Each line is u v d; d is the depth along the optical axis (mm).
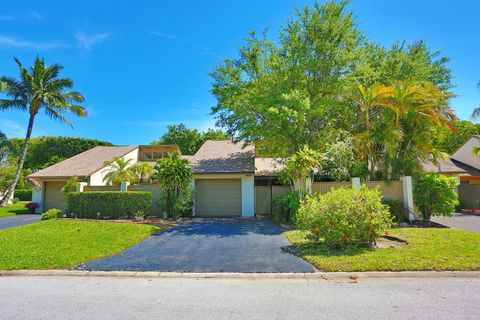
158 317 4223
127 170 22016
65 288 5680
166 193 16062
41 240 9469
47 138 45250
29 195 33062
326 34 16078
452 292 5148
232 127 18594
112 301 4930
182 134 44844
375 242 8406
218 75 18234
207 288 5609
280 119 15188
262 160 22016
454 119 15812
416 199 13602
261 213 18422
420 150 15891
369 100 15375
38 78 24062
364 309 4426
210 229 12711
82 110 25656
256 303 4754
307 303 4719
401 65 18734
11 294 5332
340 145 15180
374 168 16078
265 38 17516
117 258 7902
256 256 7953
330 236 7969
